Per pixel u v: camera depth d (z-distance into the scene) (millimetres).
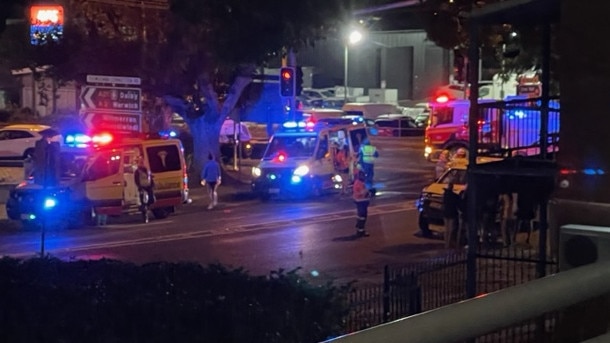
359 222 19578
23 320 6457
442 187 19312
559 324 3195
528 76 34938
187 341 6164
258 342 6109
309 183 27359
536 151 13734
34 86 55812
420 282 11469
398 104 76500
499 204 13859
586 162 4031
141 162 23047
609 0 4133
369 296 9711
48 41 27953
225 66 28984
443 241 18844
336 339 1796
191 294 6617
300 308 6406
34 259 8227
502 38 19562
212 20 21750
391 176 35688
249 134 43500
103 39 28875
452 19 20719
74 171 22266
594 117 4066
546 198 10289
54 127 40688
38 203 21312
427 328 1910
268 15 21156
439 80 77812
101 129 22969
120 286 6910
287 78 30953
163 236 20266
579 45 4207
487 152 12156
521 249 12945
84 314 6383
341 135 28250
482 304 2078
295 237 19688
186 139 38094
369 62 84062
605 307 3018
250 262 16438
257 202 27250
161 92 31578
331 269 15469
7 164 37312
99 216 22359
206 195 29344
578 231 2992
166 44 29016
